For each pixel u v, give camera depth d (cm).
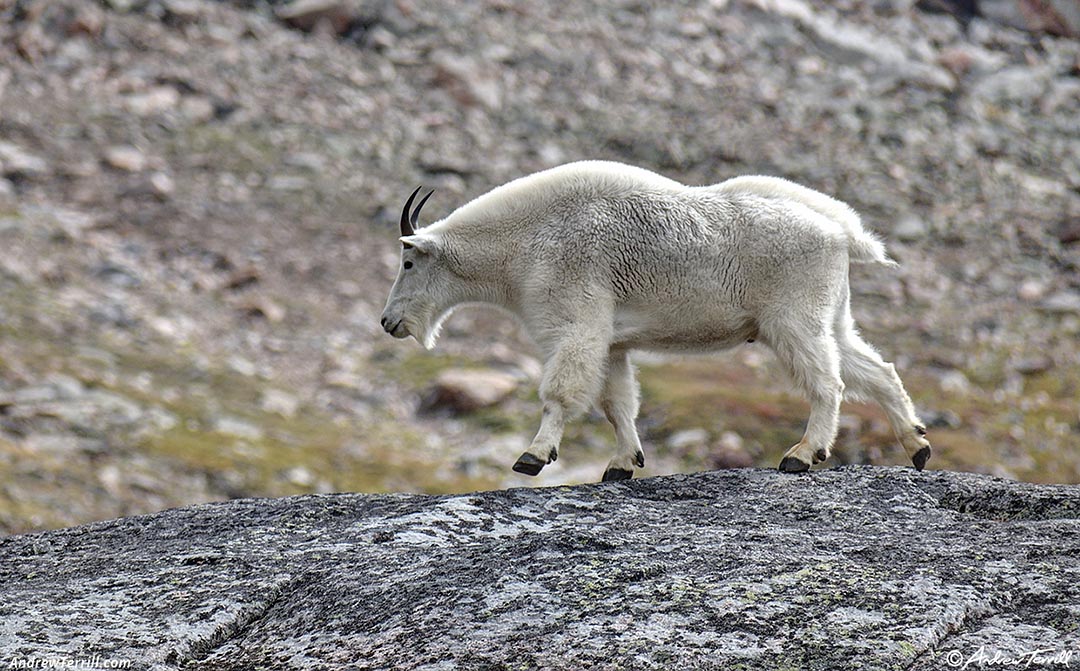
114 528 2561
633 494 2597
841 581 1938
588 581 1988
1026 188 13362
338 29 14875
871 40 16000
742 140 13688
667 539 2211
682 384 9025
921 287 11275
